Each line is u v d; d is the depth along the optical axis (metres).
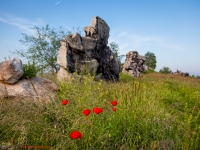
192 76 41.78
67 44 10.90
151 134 3.36
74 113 3.90
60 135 2.90
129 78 16.92
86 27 13.72
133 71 24.39
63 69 10.78
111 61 14.24
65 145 2.82
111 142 3.15
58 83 7.45
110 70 14.15
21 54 16.44
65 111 3.90
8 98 4.42
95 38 13.26
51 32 17.34
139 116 3.77
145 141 3.12
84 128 3.10
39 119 3.32
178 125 3.86
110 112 3.95
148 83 11.18
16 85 5.02
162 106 5.95
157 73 37.72
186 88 11.48
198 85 14.59
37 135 2.95
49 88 5.68
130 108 3.86
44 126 3.21
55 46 17.59
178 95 8.79
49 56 17.52
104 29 14.19
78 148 2.90
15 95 4.55
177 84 14.19
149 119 3.66
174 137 3.40
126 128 3.38
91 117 3.52
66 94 5.25
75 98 4.70
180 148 3.23
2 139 2.89
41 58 16.94
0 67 4.90
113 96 5.77
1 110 3.53
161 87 9.98
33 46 16.91
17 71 4.99
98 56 13.03
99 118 3.62
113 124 3.44
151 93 7.24
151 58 65.50
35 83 5.45
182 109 6.14
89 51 12.30
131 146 3.11
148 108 4.62
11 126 3.07
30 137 2.92
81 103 4.26
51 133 2.98
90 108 4.11
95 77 12.05
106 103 4.82
